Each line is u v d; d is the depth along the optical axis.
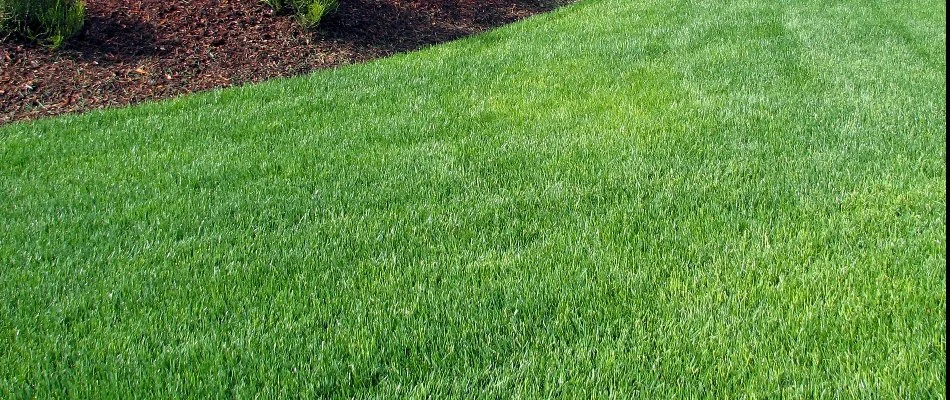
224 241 3.97
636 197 4.31
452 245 3.84
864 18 8.92
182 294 3.44
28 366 2.92
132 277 3.58
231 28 8.24
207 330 3.16
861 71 6.72
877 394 2.59
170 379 2.84
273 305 3.32
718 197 4.26
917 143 4.92
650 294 3.30
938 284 3.24
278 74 7.55
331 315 3.24
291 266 3.67
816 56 7.27
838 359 2.78
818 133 5.19
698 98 6.09
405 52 8.62
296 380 2.80
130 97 6.76
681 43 7.91
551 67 7.25
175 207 4.39
